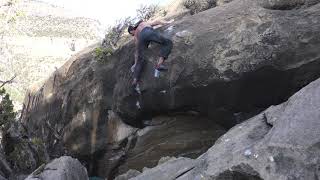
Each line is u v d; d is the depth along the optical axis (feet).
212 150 18.29
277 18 27.73
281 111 18.26
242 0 31.32
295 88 27.53
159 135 34.86
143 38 27.02
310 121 15.97
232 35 28.58
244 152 16.34
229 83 28.48
